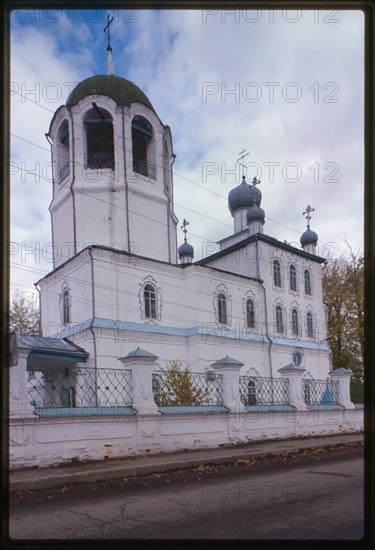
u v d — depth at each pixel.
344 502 5.99
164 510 5.88
